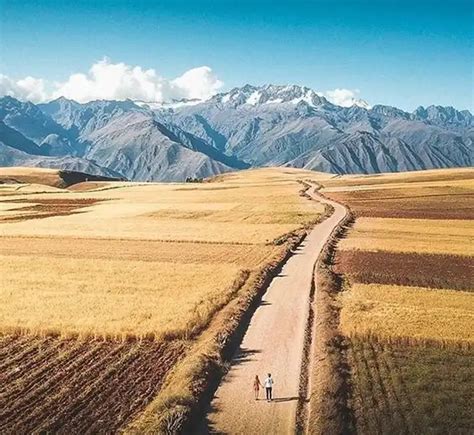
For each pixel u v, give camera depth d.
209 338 51.06
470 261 89.81
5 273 79.31
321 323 55.94
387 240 109.62
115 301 63.31
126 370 44.62
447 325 54.50
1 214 156.62
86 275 77.94
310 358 48.22
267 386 40.28
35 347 49.59
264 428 36.59
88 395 40.16
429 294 67.94
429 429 35.56
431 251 97.12
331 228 125.94
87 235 116.25
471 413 37.84
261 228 126.50
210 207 172.25
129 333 51.47
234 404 39.88
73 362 46.25
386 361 46.47
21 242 108.81
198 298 64.50
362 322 54.69
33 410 37.88
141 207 173.88
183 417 36.38
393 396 40.06
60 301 63.38
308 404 39.84
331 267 84.62
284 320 58.44
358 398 39.81
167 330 51.94
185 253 96.50
